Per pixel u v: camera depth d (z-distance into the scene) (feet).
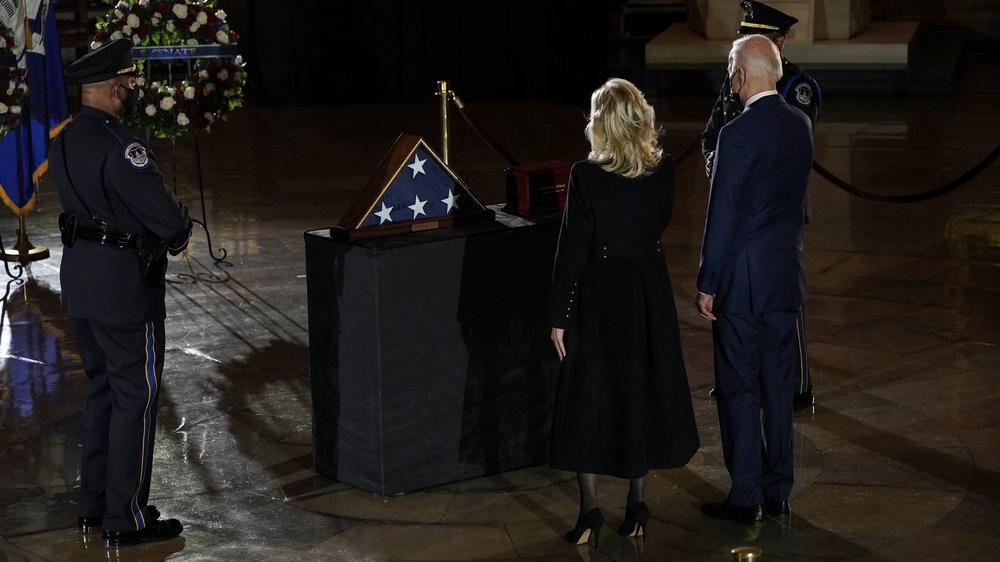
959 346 85.15
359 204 62.44
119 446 58.59
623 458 55.83
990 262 106.42
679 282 102.42
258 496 64.49
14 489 66.03
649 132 55.77
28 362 86.74
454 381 64.18
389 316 61.31
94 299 57.06
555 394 62.28
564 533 59.47
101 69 56.29
